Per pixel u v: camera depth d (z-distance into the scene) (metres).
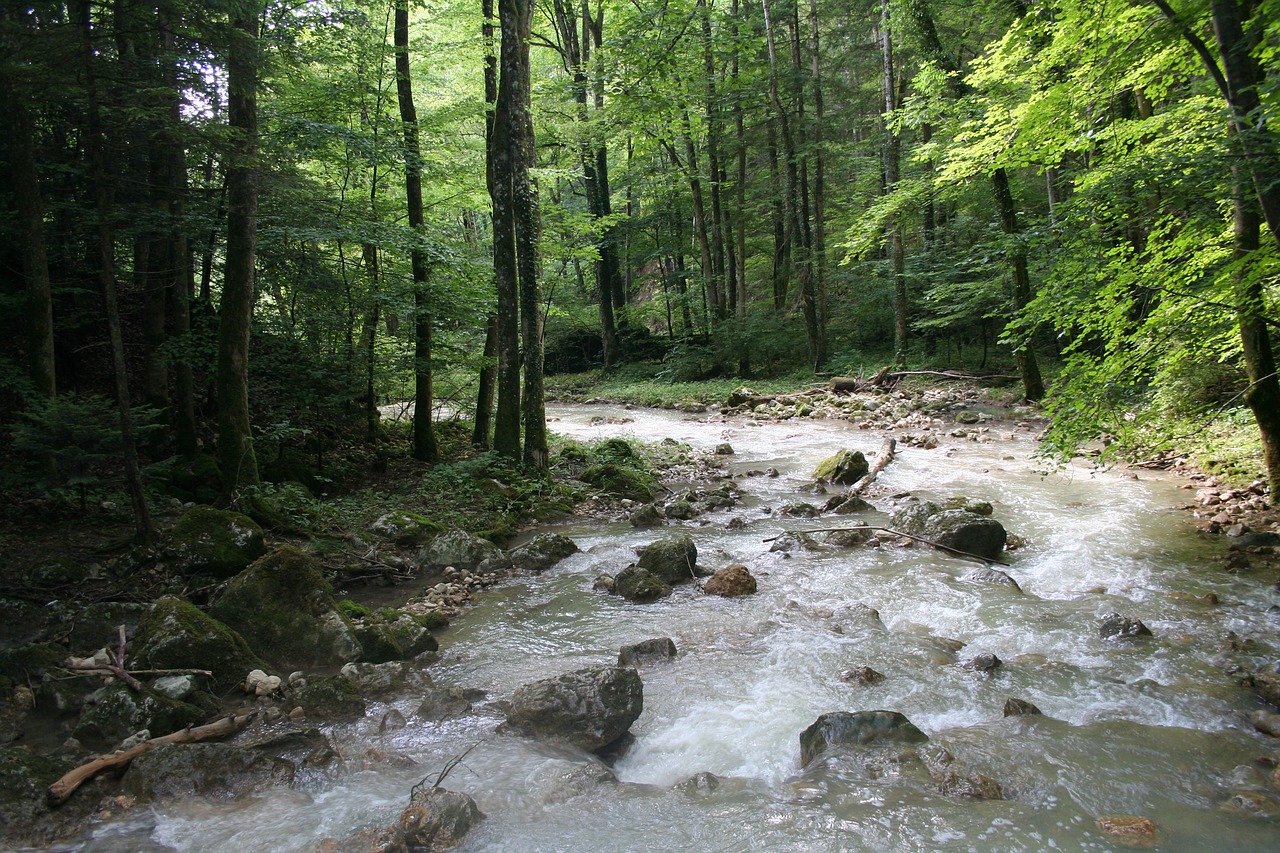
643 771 4.62
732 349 29.75
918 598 7.21
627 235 33.38
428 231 14.50
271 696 5.56
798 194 31.08
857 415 20.44
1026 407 18.80
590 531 10.41
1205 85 8.48
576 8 30.09
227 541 7.71
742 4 30.67
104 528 8.53
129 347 13.48
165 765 4.34
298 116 12.07
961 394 20.97
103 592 7.09
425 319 12.88
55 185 11.05
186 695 5.32
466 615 7.34
